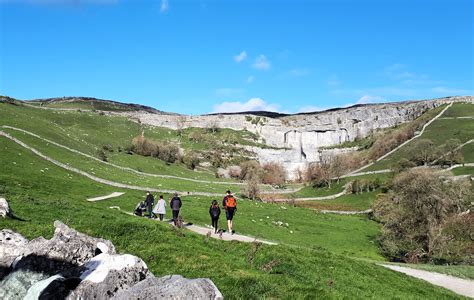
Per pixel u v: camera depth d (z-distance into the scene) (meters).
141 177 96.31
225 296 15.62
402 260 58.22
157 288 10.93
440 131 177.00
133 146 147.38
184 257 20.20
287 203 98.62
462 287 30.77
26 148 81.62
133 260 12.67
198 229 37.12
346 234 66.56
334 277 22.70
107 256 12.77
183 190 86.69
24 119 111.00
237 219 59.41
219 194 91.62
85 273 11.98
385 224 66.31
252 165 170.62
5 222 22.17
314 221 71.06
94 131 164.75
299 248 27.92
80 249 13.74
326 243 59.72
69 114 183.38
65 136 112.88
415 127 192.38
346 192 126.44
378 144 187.62
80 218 27.02
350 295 19.42
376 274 26.59
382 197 88.88
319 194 131.00
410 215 62.38
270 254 23.45
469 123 181.50
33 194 39.38
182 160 161.38
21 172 61.66
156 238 23.50
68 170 77.44
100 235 22.80
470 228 59.50
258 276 18.62
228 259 21.67
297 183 174.12
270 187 142.00
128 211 51.62
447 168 126.06
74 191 58.97
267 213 69.50
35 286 11.40
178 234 25.62
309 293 17.44
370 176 140.25
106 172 86.56
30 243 14.11
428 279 32.50
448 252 55.84
